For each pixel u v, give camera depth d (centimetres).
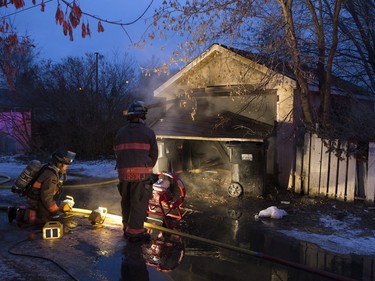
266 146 761
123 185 493
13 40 425
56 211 546
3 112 1581
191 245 493
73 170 1137
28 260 430
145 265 423
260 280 393
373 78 996
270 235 540
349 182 696
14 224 563
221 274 405
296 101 789
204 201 732
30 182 544
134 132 482
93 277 389
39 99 1516
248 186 754
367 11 948
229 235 540
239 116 895
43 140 1536
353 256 464
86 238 506
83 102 1450
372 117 799
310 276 404
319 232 551
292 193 768
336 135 711
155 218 612
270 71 754
